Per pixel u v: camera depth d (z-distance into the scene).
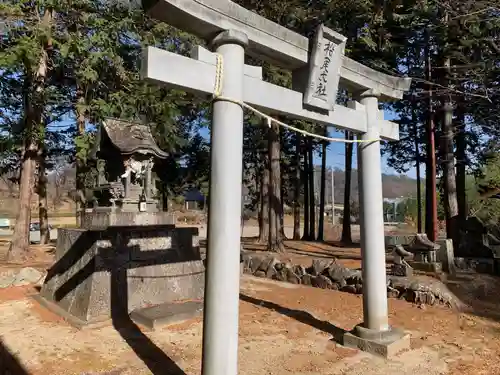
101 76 10.85
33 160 11.40
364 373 4.00
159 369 4.08
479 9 9.02
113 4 10.40
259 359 4.34
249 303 6.79
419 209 18.39
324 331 5.31
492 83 10.70
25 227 11.18
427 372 4.03
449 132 12.43
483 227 10.52
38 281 8.29
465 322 5.77
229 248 3.31
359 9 10.54
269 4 11.18
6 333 5.21
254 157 22.31
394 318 5.93
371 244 4.80
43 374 3.96
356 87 5.04
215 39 3.54
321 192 21.56
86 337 5.06
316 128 12.96
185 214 33.38
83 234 6.44
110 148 7.11
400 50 11.87
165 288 6.62
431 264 8.82
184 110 14.80
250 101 3.74
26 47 8.51
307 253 13.88
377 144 5.00
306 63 4.28
